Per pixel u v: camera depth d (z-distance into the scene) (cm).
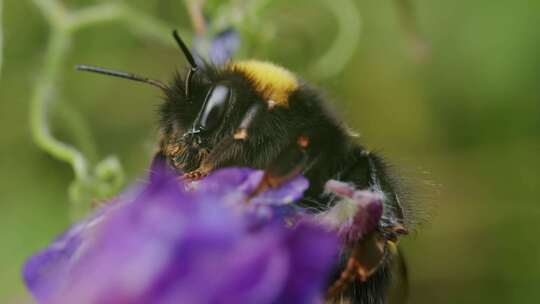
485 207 18
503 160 18
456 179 18
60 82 16
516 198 18
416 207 13
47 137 16
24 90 17
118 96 18
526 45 18
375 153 13
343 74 18
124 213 10
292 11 17
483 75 18
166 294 10
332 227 12
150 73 18
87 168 16
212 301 10
